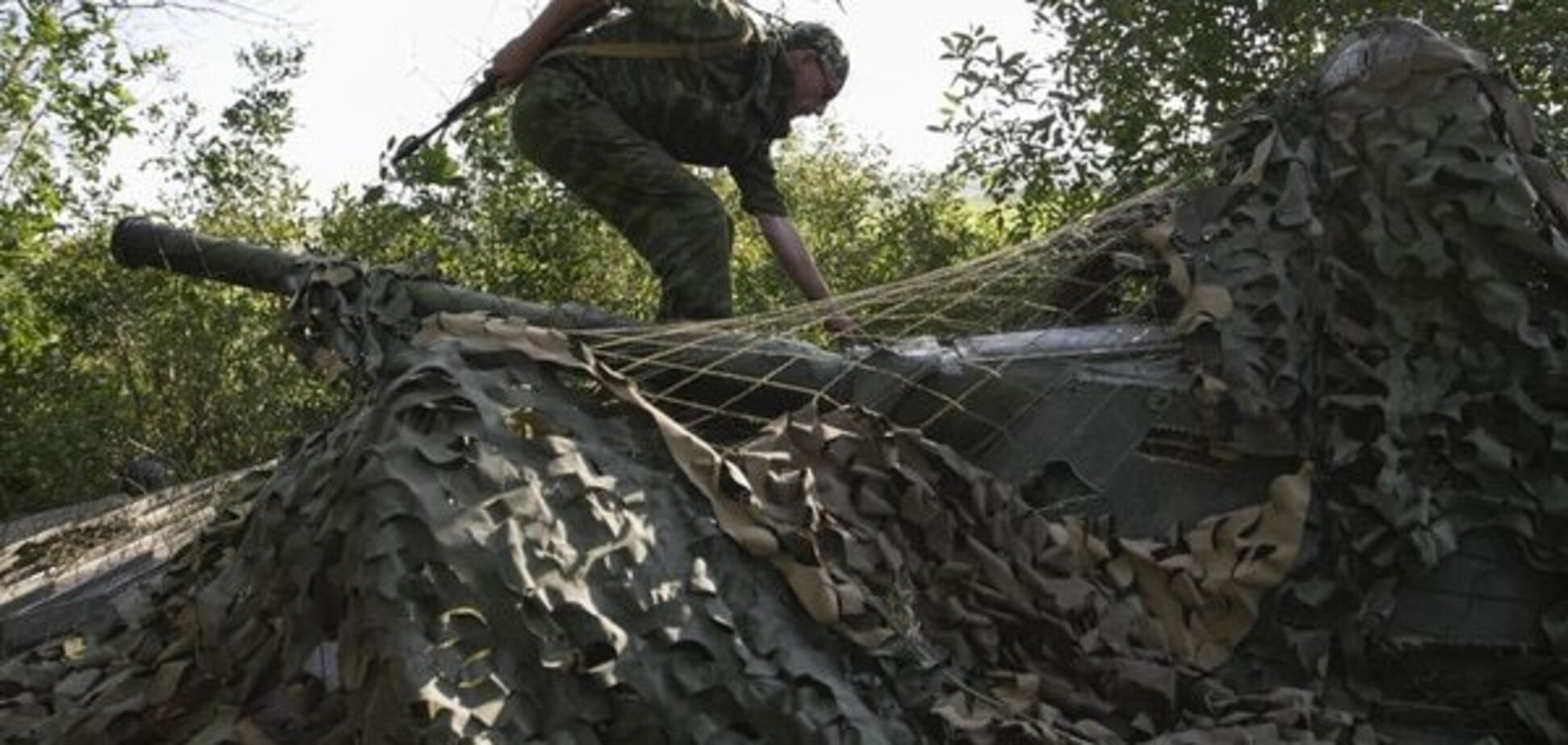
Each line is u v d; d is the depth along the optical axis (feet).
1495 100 13.92
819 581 11.82
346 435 11.89
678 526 11.76
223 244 17.89
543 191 36.42
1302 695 12.52
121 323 46.68
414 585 10.68
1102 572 13.35
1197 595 13.16
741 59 17.65
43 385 46.88
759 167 18.61
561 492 11.39
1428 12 27.22
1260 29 28.96
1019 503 13.52
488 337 12.30
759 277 41.29
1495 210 13.30
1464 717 12.98
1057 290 16.22
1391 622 13.12
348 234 38.58
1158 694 12.57
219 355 46.37
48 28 41.60
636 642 11.09
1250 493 13.55
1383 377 13.26
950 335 15.84
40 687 13.12
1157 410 13.98
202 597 12.04
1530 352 13.19
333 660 11.80
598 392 12.50
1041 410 14.33
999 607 13.00
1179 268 13.91
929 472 13.44
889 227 40.68
